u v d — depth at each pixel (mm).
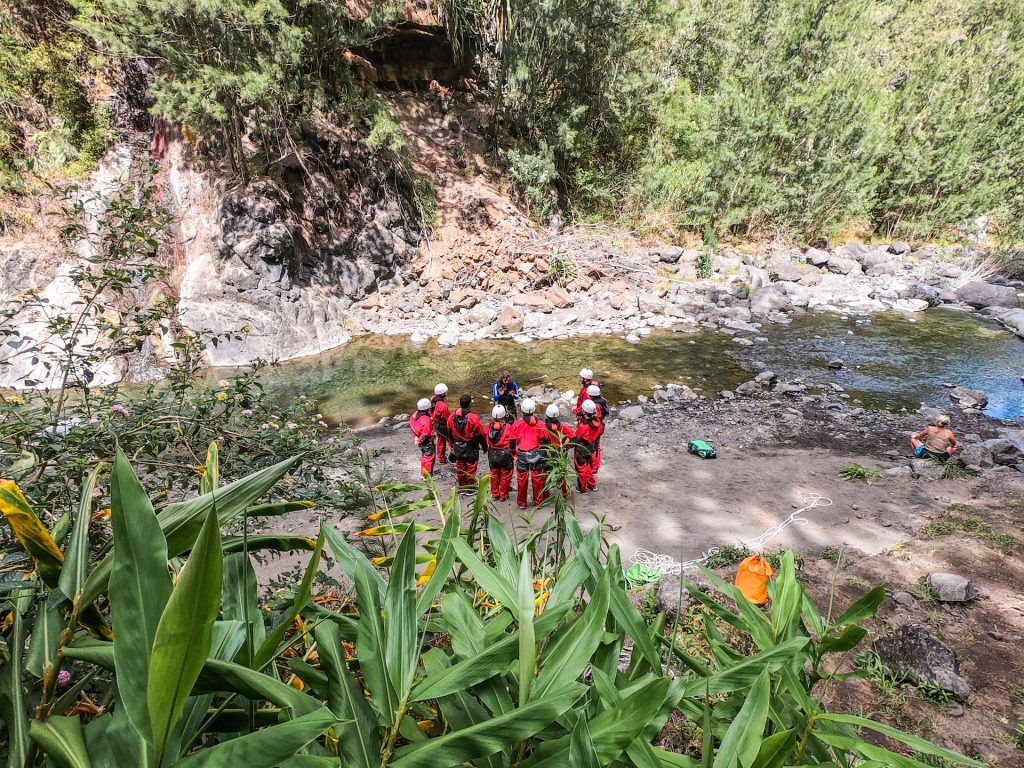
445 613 1152
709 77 21344
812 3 18688
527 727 793
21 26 13133
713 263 18547
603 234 19125
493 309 15680
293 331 13664
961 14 24000
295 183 15102
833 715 1223
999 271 19656
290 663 921
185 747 729
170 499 2555
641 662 1224
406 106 19266
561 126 18562
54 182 12969
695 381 11734
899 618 4230
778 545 5566
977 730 3195
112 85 14539
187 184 13984
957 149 20906
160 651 533
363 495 2869
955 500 6508
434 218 17859
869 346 13742
